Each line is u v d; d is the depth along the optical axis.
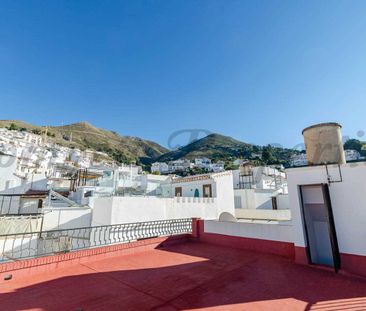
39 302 4.14
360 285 4.81
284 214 18.00
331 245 5.63
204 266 6.27
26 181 16.44
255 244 7.74
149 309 3.91
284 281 5.13
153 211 13.89
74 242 12.26
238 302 4.16
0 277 5.03
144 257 7.18
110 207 12.41
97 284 5.01
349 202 5.62
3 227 10.70
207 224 9.39
